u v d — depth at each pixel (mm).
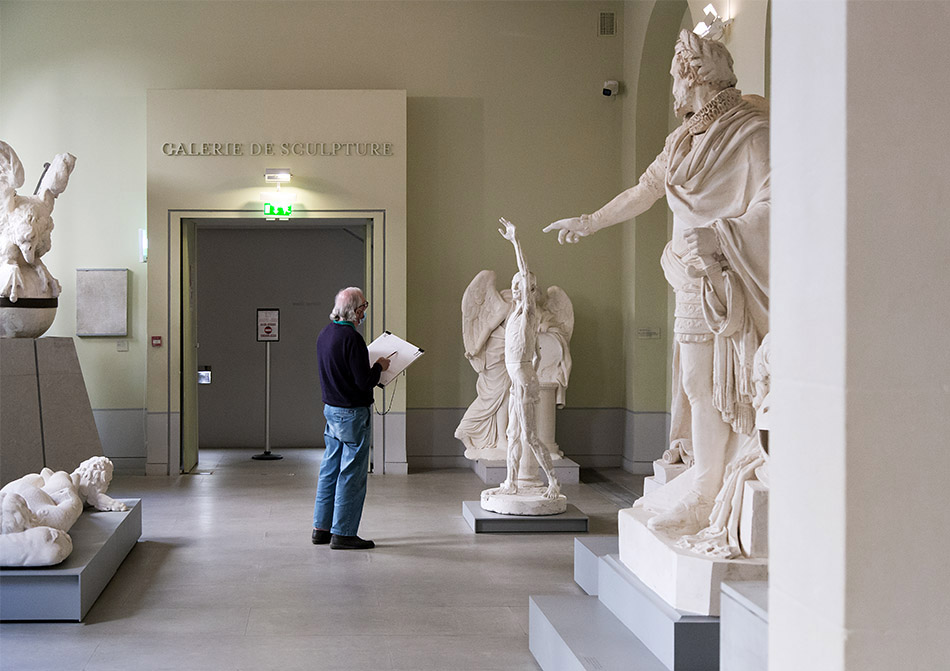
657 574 3432
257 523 6746
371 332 9484
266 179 9250
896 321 1344
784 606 1515
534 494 6723
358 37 9773
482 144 9891
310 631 4227
